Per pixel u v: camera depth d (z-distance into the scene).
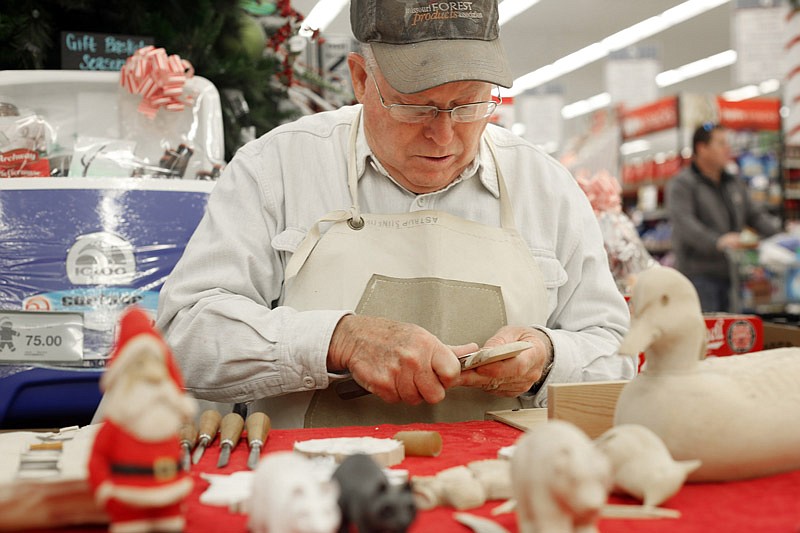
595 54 12.26
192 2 2.41
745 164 8.38
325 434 1.33
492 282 1.72
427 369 1.45
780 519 0.86
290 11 2.75
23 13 2.19
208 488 0.98
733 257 6.24
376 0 1.65
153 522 0.69
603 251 1.94
